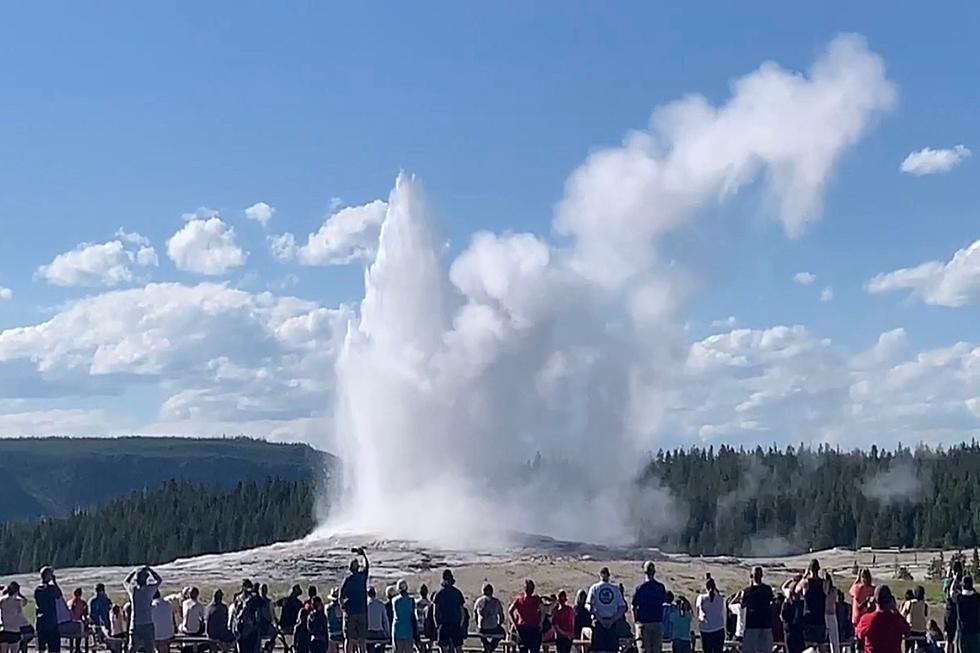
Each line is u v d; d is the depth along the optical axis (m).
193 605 28.78
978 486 136.75
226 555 55.81
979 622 24.50
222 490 135.38
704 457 159.62
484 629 28.70
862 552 117.00
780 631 26.02
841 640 27.14
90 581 50.75
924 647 26.80
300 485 122.44
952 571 26.64
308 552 52.94
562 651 27.61
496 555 51.69
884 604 18.12
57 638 27.05
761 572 25.11
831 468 156.12
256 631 26.39
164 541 112.12
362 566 27.44
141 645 26.27
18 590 26.92
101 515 121.00
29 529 119.69
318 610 26.78
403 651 26.42
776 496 142.50
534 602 26.59
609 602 24.84
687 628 26.52
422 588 31.84
